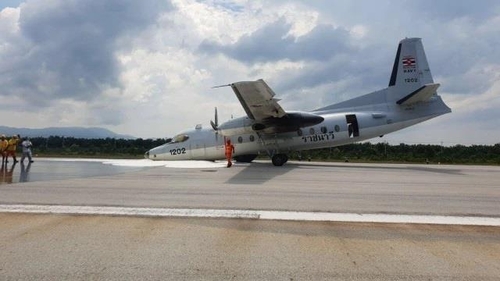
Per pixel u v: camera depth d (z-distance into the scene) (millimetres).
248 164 24453
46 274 4707
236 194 10711
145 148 51812
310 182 14188
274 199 9938
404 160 36406
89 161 27438
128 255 5414
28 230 6562
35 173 17062
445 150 44969
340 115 23859
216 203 9211
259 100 20297
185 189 11609
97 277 4648
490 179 16453
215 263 5168
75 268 4910
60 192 10680
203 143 25422
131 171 18297
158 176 15734
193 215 7832
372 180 15273
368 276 4785
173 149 26094
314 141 23688
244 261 5250
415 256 5516
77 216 7586
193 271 4887
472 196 11008
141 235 6371
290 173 18000
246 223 7254
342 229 6914
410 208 8930
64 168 20328
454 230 6945
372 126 23688
